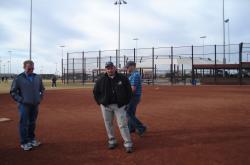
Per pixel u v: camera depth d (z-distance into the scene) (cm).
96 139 859
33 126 789
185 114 1292
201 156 683
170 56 4897
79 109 1558
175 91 2944
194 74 4794
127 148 723
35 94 763
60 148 775
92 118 1241
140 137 869
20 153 739
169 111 1398
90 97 2367
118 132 935
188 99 2030
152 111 1405
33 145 791
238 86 3884
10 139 877
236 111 1366
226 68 4591
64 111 1481
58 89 3575
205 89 3266
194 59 5053
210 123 1061
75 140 853
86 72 5628
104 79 734
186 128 980
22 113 757
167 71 5306
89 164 652
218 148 743
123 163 651
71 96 2478
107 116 752
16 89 750
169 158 676
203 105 1631
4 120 1198
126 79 733
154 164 639
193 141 814
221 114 1277
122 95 723
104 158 689
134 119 877
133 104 867
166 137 864
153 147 765
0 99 2219
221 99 2002
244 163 633
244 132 912
